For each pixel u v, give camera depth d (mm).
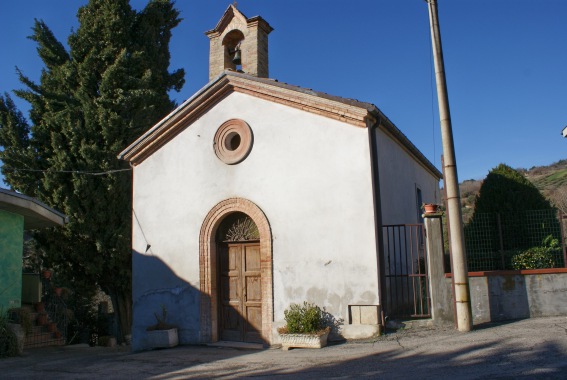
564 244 10305
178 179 12078
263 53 13281
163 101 18312
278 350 9742
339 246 10125
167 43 19500
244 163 11336
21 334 11992
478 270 11695
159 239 12055
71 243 16156
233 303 11445
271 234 10781
